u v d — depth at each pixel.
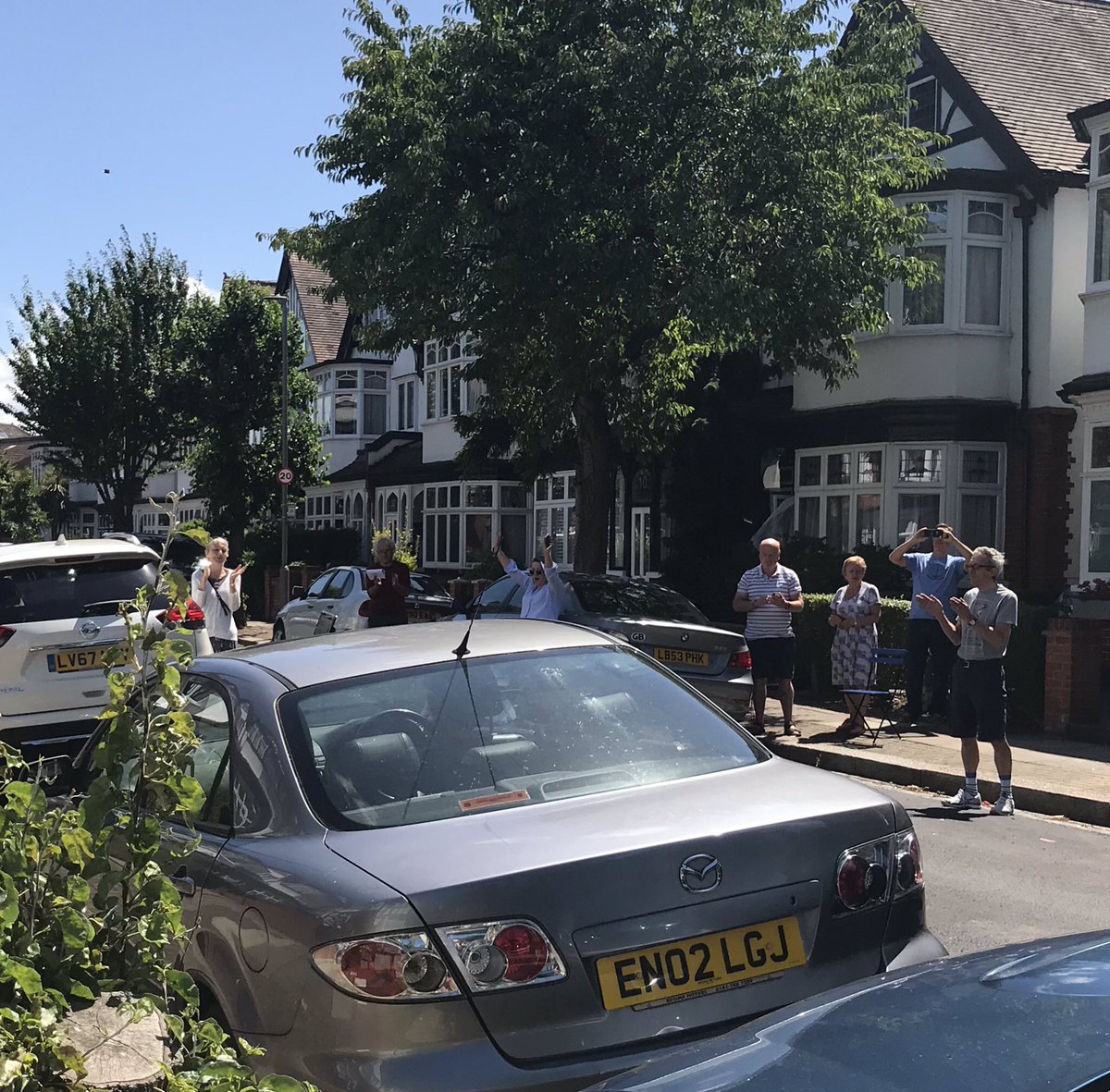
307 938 3.24
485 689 4.14
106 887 2.87
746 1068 2.34
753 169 15.21
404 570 14.53
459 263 16.12
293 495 34.38
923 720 13.07
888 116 17.50
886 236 16.34
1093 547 17.44
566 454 21.61
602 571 17.70
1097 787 9.62
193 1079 2.53
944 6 22.75
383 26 16.16
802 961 3.47
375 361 42.97
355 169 16.28
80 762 5.30
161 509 3.12
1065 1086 1.94
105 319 36.44
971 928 6.30
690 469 23.42
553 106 15.19
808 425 22.12
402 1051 3.07
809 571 19.80
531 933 3.15
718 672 11.93
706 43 15.27
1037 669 12.80
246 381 33.75
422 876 3.21
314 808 3.63
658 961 3.26
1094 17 23.91
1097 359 17.86
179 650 2.99
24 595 9.30
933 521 20.42
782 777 3.99
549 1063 3.12
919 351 20.34
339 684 4.09
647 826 3.45
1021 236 20.14
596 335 16.17
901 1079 2.12
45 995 2.49
